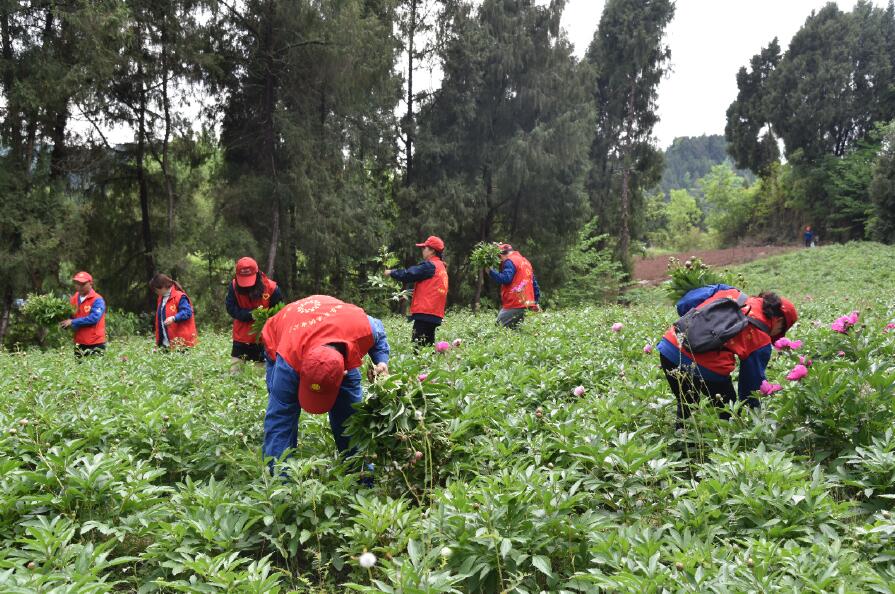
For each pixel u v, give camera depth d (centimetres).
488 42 2814
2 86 1753
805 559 272
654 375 582
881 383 424
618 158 4378
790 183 5772
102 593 275
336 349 383
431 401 395
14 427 472
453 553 298
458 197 2709
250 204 2273
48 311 916
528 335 943
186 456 474
